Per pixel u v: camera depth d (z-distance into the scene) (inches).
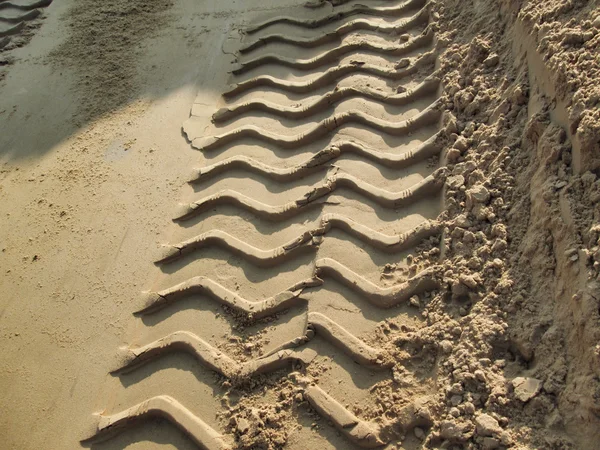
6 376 101.8
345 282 99.6
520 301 83.1
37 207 130.9
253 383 91.6
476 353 81.5
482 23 124.6
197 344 97.8
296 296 99.7
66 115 154.4
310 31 163.8
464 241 95.4
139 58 169.6
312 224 111.3
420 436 79.8
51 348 104.3
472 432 74.9
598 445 65.8
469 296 89.8
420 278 95.3
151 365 99.3
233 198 120.6
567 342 74.7
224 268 109.7
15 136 151.5
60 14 194.7
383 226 107.0
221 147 136.3
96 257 117.4
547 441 69.6
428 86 127.3
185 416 89.6
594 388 66.9
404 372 86.7
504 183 97.2
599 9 92.2
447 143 113.3
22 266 119.0
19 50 182.7
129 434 92.0
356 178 115.4
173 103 151.9
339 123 128.4
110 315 107.2
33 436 93.7
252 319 99.5
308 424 85.2
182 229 119.8
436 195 108.7
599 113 80.9
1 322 110.0
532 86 101.0
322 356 91.8
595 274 72.6
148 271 113.1
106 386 97.7
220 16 180.1
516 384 75.8
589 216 78.6
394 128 123.2
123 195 129.3
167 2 191.0
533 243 85.8
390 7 159.2
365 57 144.9
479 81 115.2
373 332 92.7
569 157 86.1
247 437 84.8
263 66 157.5
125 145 141.9
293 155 128.0
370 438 80.8
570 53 91.4
